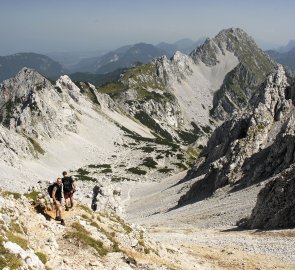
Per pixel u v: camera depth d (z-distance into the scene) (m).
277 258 39.47
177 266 30.88
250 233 55.44
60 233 25.66
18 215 24.31
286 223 55.03
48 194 29.64
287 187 58.66
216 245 47.72
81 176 173.25
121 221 35.53
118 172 191.50
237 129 125.38
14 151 165.00
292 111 114.88
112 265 24.22
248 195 80.00
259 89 135.38
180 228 68.81
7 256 17.80
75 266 22.03
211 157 134.75
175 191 123.94
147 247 31.52
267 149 100.06
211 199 91.69
